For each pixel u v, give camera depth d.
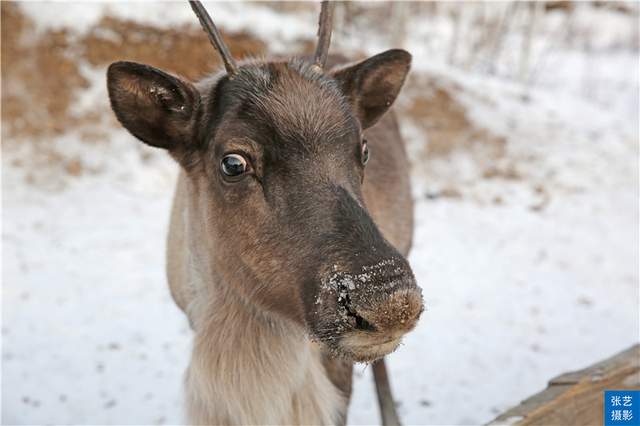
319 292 2.35
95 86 11.99
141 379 6.02
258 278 2.70
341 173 2.56
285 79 2.73
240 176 2.64
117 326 6.91
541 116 14.55
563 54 24.53
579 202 11.62
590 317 7.48
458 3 21.88
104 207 10.17
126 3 12.48
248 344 3.13
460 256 9.17
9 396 5.66
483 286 8.23
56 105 11.62
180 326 6.96
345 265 2.27
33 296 7.42
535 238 10.01
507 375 6.19
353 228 2.35
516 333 7.03
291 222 2.51
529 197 11.75
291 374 3.21
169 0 12.69
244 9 13.91
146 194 10.80
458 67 19.62
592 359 6.51
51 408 5.55
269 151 2.58
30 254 8.47
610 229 10.50
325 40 3.06
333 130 2.60
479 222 10.57
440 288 8.12
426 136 13.10
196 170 3.03
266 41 13.11
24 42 11.77
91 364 6.22
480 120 13.79
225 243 2.86
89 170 11.03
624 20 27.67
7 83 11.47
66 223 9.52
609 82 22.41
